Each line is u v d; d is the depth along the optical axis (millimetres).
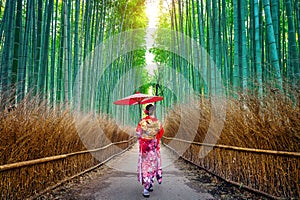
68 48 8078
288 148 3309
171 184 5078
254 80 4473
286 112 3287
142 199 4004
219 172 5344
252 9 6816
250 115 4043
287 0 5117
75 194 4219
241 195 4016
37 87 5953
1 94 3559
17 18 5090
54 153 4441
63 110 5383
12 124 3295
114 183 5168
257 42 5480
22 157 3482
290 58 4992
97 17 10750
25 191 3541
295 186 3188
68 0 8125
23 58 5922
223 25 8094
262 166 3783
